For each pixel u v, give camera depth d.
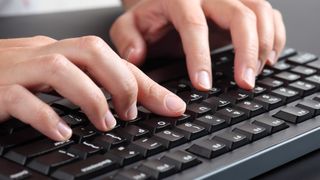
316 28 0.73
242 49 0.53
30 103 0.39
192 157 0.36
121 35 0.64
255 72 0.52
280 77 0.52
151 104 0.43
